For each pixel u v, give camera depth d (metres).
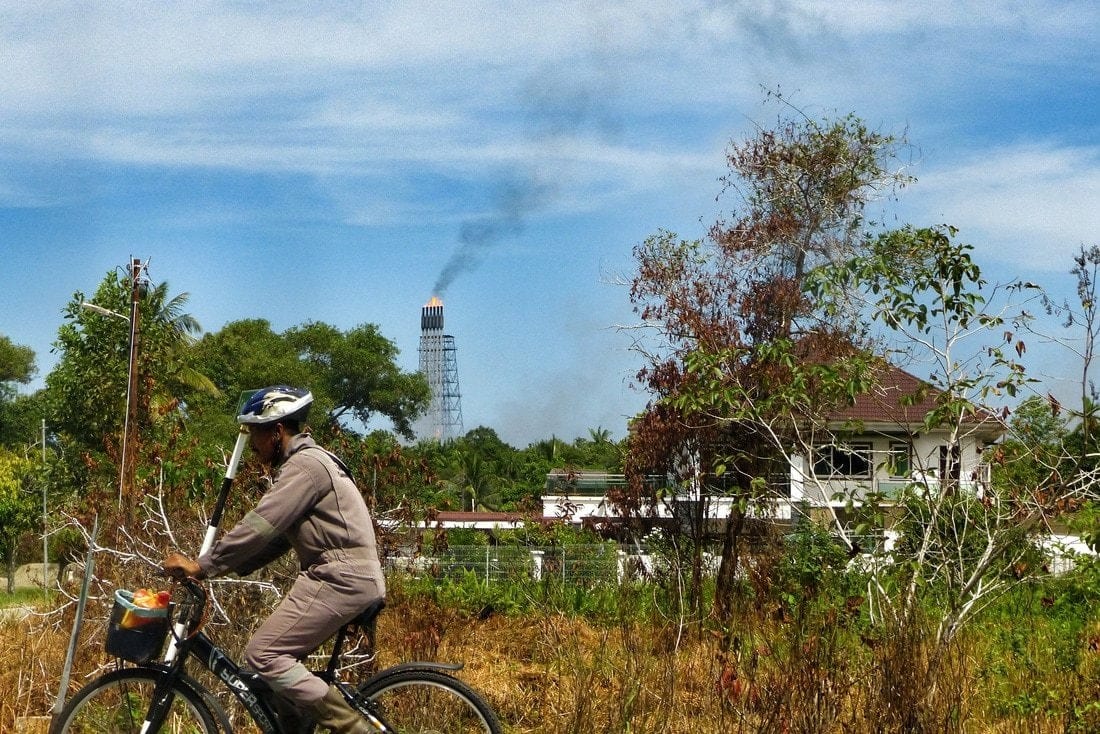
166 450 9.42
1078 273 8.64
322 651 7.73
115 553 7.85
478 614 11.63
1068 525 8.96
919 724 6.30
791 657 6.86
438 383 131.75
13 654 8.24
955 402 8.95
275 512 5.36
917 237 9.18
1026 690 7.88
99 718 5.59
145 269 12.89
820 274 9.68
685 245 14.66
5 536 30.55
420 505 9.91
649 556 14.23
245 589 7.74
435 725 5.47
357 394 67.75
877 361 10.75
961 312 9.02
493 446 88.25
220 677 5.51
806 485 11.83
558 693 7.65
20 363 80.31
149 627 5.51
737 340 14.20
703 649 8.70
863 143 15.87
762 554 11.47
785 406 10.37
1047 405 8.85
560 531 15.54
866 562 9.53
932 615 8.87
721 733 6.60
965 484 9.90
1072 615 11.89
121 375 22.03
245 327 62.12
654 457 14.22
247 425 5.61
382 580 5.50
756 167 15.86
